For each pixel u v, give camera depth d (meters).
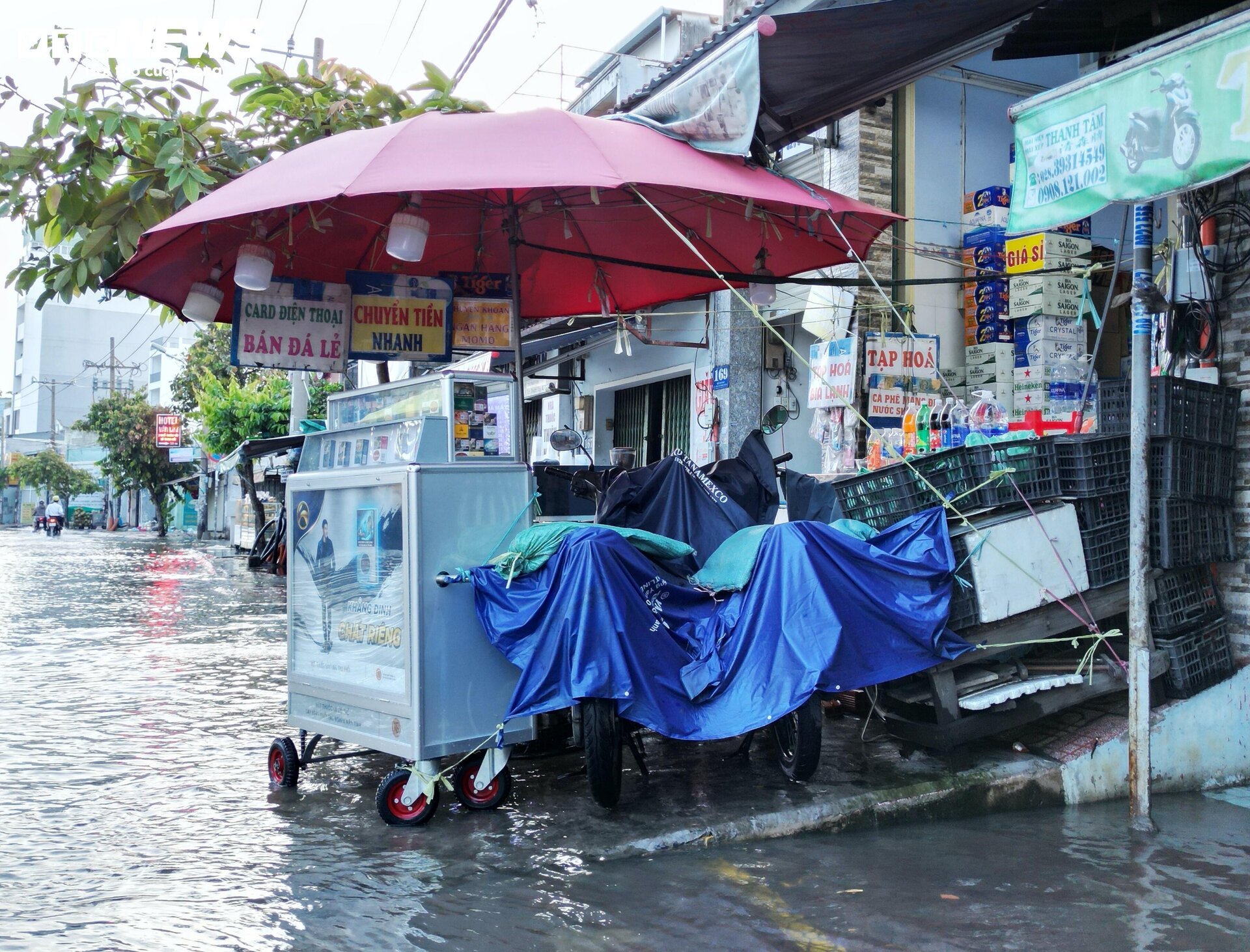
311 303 6.41
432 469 4.68
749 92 5.08
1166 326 6.20
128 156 6.09
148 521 67.06
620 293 8.12
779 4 9.05
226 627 12.34
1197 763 5.53
